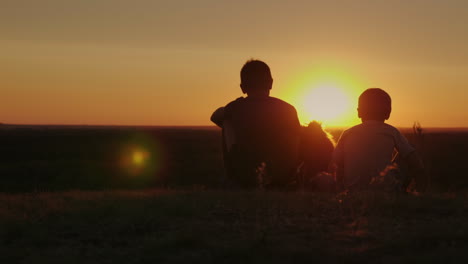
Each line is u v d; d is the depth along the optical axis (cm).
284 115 463
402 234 287
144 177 2677
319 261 240
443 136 11112
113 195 494
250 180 461
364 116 476
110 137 9994
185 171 3031
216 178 2561
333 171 483
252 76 471
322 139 511
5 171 2986
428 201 389
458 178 2533
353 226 310
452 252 244
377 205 371
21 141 7625
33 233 306
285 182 481
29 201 446
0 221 338
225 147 474
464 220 329
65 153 4994
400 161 470
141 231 314
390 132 459
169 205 382
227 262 244
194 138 10194
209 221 335
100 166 3388
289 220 329
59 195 511
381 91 474
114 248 277
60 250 274
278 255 247
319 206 375
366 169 452
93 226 328
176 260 249
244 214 354
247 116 459
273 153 462
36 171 3002
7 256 263
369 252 252
